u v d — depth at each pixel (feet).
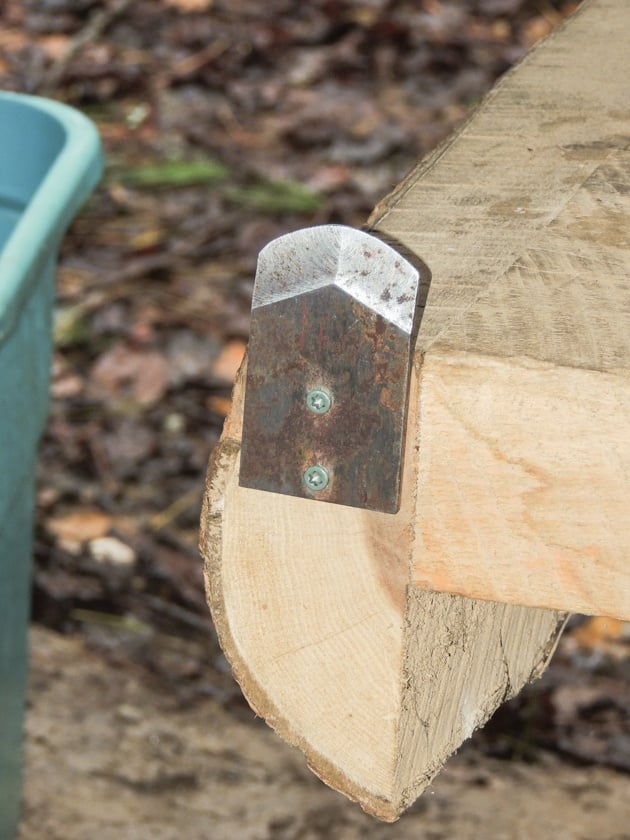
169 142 19.70
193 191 18.33
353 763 3.93
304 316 3.34
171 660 11.63
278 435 3.48
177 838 9.58
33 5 23.38
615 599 3.34
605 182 4.16
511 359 3.18
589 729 11.27
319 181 18.76
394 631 3.71
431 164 4.37
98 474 13.64
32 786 9.94
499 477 3.30
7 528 7.29
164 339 15.31
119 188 18.34
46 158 8.06
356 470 3.43
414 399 3.33
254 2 24.47
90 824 9.66
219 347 15.28
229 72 21.94
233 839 9.61
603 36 5.76
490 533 3.37
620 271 3.59
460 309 3.43
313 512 3.63
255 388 3.45
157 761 10.36
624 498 3.23
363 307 3.28
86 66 21.62
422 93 21.76
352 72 22.30
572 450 3.22
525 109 4.87
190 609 12.28
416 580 3.50
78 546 12.76
